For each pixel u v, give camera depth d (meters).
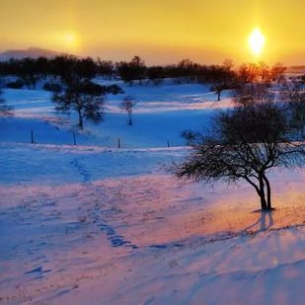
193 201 27.03
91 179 35.25
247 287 8.30
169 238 18.58
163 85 172.38
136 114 94.62
